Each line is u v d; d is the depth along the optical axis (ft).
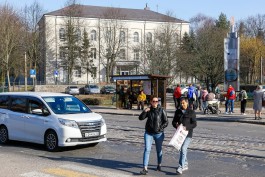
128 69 267.18
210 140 48.98
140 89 106.22
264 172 30.99
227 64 110.32
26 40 228.43
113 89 201.57
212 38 166.09
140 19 303.07
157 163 32.17
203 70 161.07
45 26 250.57
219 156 38.06
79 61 270.46
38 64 255.91
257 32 315.17
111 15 274.98
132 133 56.24
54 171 30.40
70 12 265.54
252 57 249.55
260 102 76.38
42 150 42.32
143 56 207.51
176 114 30.22
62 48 266.98
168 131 58.59
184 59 180.96
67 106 44.04
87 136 41.11
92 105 126.31
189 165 33.65
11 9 213.25
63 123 40.42
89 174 29.48
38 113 43.55
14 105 46.65
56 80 253.44
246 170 31.71
